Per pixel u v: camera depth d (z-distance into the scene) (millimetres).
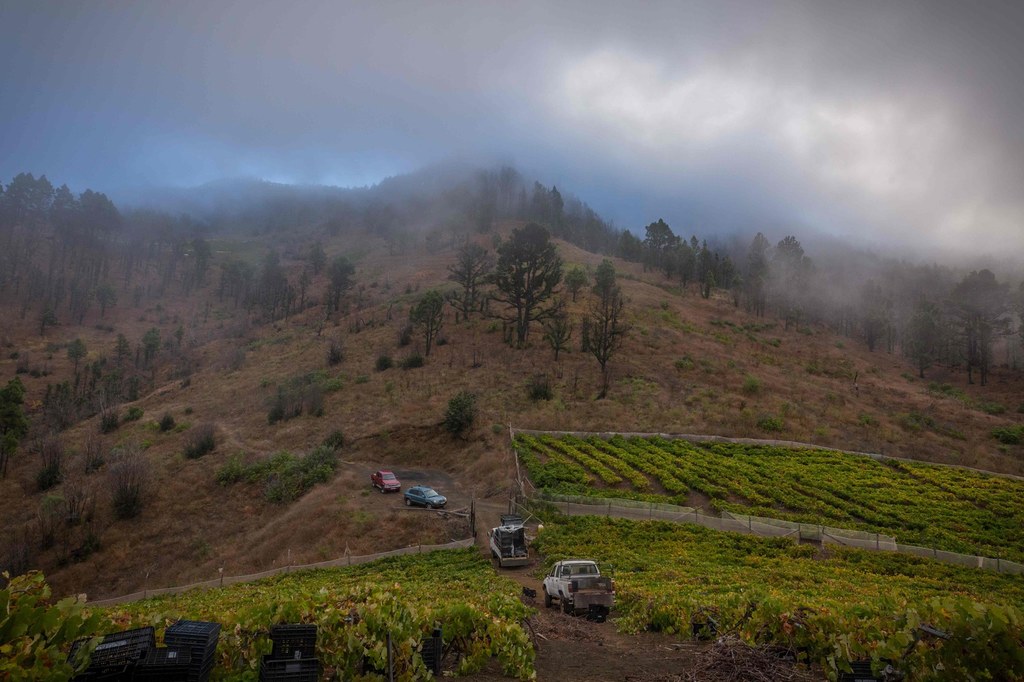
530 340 85375
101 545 43125
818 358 98062
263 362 93875
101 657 7426
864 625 10766
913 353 113312
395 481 47219
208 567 38844
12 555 41688
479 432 57781
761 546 33031
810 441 58688
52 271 173750
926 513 41188
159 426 67688
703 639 14078
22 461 60062
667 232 171250
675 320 104250
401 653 10023
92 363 114438
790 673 10633
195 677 7738
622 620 16656
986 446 63125
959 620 9117
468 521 40125
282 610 9539
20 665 6418
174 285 185750
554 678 10984
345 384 73812
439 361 78812
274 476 50062
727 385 73625
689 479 46250
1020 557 33250
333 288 136250
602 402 65000
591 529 36188
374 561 34344
